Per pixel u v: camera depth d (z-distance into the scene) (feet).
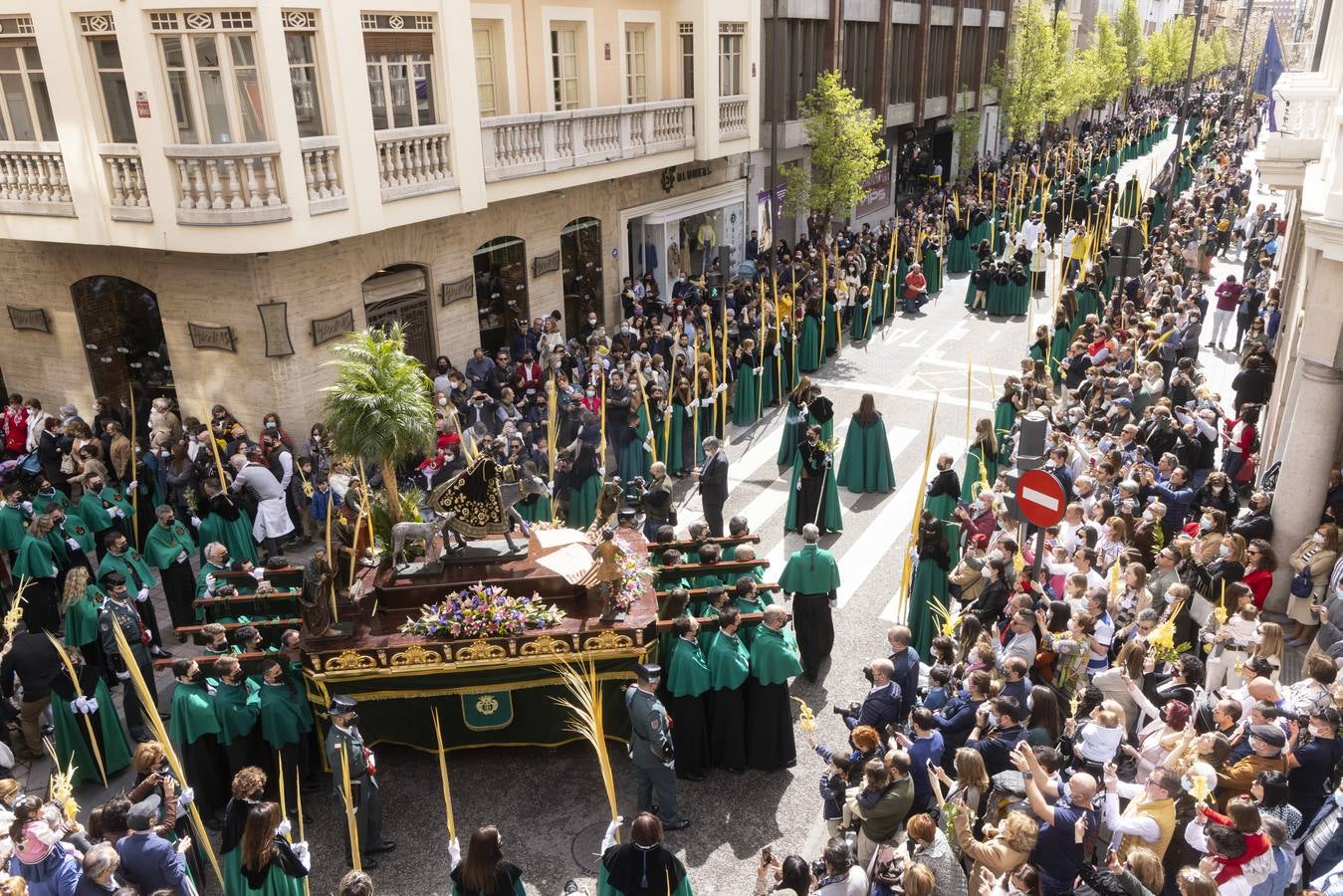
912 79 124.77
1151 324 61.05
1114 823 22.18
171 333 52.03
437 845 28.14
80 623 31.40
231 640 31.83
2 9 46.96
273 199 44.93
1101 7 237.25
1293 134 44.14
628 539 35.96
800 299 72.18
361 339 37.88
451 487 31.78
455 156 53.47
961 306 90.27
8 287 56.39
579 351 61.21
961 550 40.98
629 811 29.17
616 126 65.77
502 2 57.93
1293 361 46.42
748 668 30.12
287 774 29.48
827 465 45.73
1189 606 31.78
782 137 93.30
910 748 24.90
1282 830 20.40
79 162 47.73
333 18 45.75
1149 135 200.34
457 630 29.60
